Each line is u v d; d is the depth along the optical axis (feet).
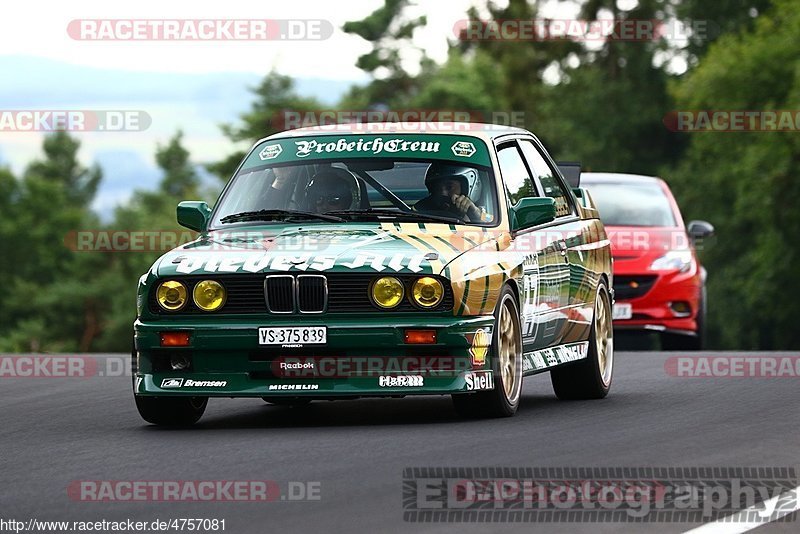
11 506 41.68
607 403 67.15
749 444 51.83
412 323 57.21
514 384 61.46
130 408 69.26
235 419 63.36
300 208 64.08
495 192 63.93
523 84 536.83
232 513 39.99
